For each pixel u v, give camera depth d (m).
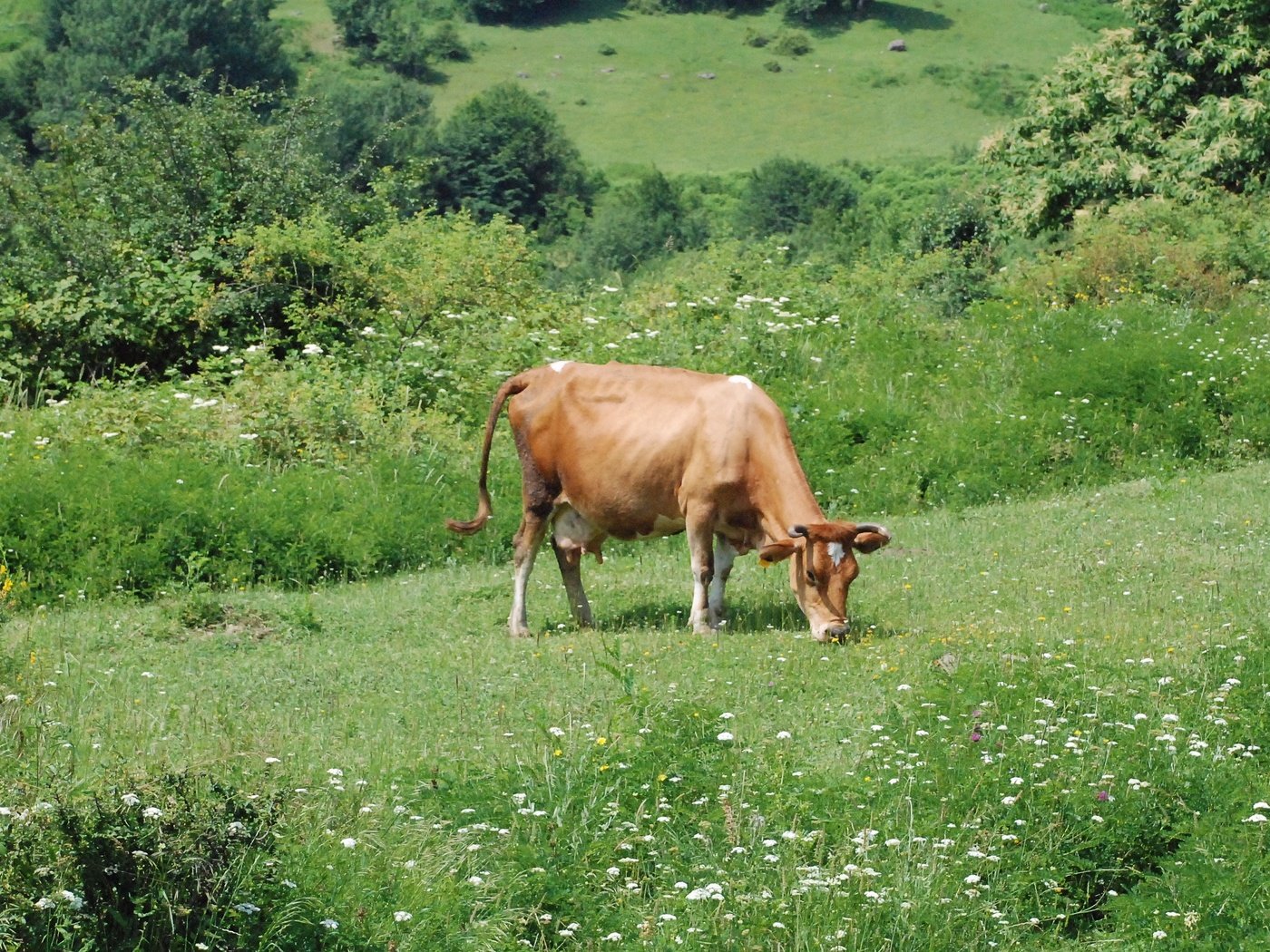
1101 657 10.63
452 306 24.39
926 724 9.02
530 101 87.62
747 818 7.68
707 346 21.58
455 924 6.72
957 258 29.83
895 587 13.66
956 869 7.32
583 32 125.62
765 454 12.10
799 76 115.94
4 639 11.62
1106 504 17.28
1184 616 12.12
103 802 6.46
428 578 15.10
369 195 30.25
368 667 11.30
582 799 7.80
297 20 120.75
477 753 9.02
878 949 6.66
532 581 14.70
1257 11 34.97
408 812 7.70
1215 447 19.73
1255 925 6.96
